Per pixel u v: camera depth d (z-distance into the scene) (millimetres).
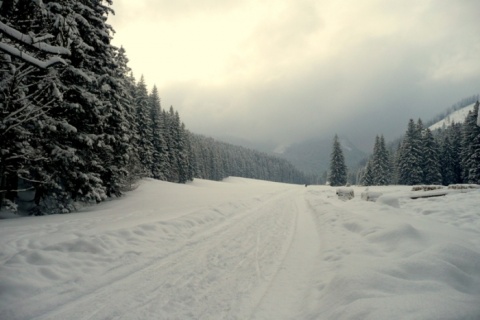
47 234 7695
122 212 13000
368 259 5086
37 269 4855
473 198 14148
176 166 52719
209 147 93625
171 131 55812
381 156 60188
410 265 4395
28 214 13922
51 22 5273
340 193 21516
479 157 40438
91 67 14758
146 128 38531
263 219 11750
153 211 12984
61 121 12867
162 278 5125
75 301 4180
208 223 10125
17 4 4758
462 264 4402
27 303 3953
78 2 12875
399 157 53250
